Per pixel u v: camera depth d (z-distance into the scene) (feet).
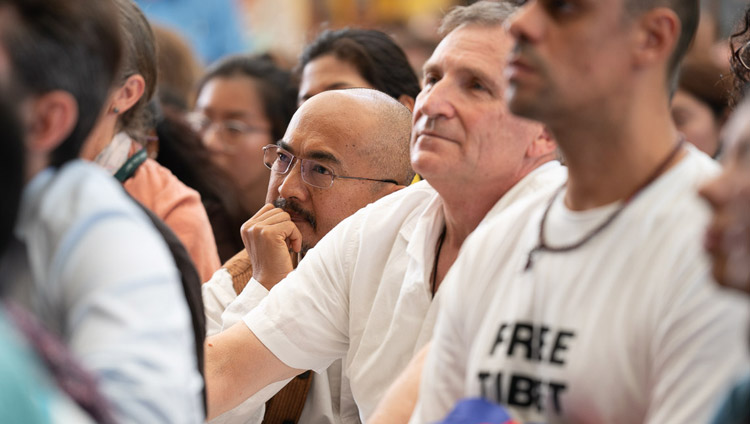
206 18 57.00
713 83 31.12
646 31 13.19
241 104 37.58
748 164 11.03
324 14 61.52
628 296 12.75
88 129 13.41
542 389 13.00
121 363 12.13
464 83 18.98
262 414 22.71
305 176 23.53
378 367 20.18
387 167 23.53
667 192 13.15
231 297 24.16
